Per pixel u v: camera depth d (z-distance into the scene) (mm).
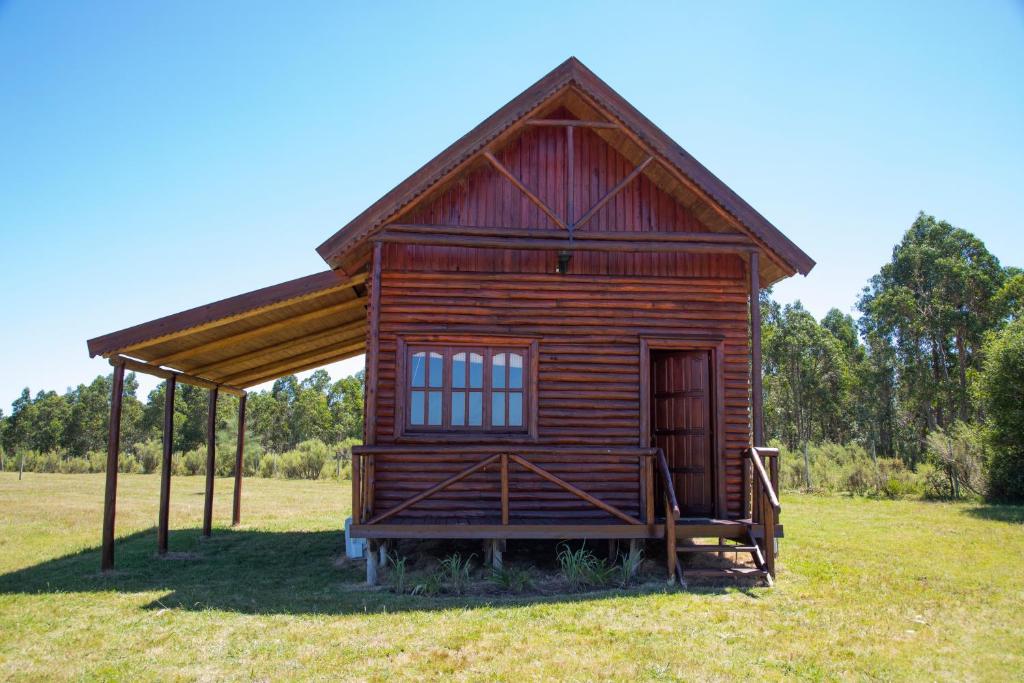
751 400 10328
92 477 40688
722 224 10750
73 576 10453
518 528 9383
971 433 22703
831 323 59906
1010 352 20938
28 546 13875
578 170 10953
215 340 11625
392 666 5914
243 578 10258
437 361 10422
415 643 6496
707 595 8344
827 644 6453
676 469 10750
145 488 30453
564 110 11047
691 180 10117
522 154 10867
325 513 19734
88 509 21203
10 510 20625
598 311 10609
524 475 10195
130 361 11320
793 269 10312
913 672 5758
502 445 10219
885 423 46062
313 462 40250
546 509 10156
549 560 10234
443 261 10508
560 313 10555
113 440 10891
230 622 7383
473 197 10648
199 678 5727
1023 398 20688
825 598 8227
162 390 63625
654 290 10734
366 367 10898
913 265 43344
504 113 9914
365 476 9805
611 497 10250
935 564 10391
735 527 9539
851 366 51219
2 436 64625
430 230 9859
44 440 64500
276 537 14680
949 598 8242
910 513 17641
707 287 10812
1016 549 11789
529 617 7336
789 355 47688
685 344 10641
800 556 11070
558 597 8305
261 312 10484
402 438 10047
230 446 44281
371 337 9773
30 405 67375
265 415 60562
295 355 15039
